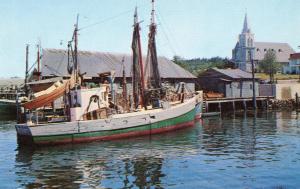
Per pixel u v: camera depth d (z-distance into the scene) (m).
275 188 17.73
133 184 18.80
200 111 50.81
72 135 30.38
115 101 35.91
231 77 71.12
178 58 107.56
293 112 62.91
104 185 18.69
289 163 22.78
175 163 23.23
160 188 18.00
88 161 24.22
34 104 29.97
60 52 58.75
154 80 42.75
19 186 18.77
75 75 32.78
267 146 28.92
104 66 59.16
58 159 24.98
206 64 158.88
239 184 18.42
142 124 35.06
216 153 26.39
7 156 26.22
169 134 36.56
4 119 55.81
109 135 32.59
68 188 18.31
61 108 42.91
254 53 152.12
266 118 52.53
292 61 117.38
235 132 37.69
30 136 28.89
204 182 18.86
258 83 76.44
